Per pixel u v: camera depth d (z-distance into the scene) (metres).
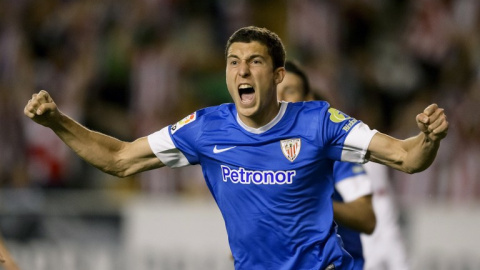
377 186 24.44
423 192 34.62
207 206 30.72
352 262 16.56
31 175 37.00
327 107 16.17
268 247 16.20
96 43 42.12
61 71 41.28
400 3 45.28
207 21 43.56
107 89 41.34
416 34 43.97
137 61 41.22
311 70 41.69
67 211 30.70
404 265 24.41
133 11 42.47
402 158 15.43
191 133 16.44
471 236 29.66
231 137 16.12
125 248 30.70
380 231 24.28
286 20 43.72
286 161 15.86
